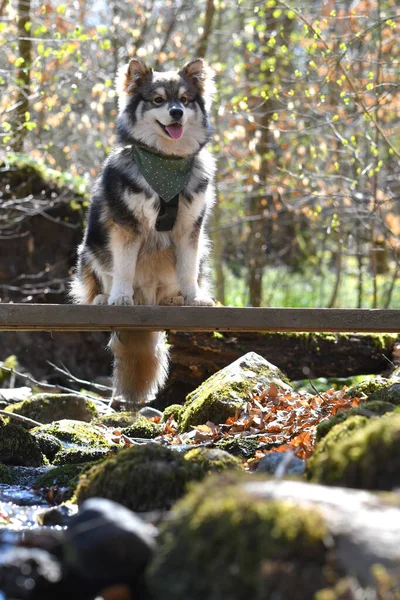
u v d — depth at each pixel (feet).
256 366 21.94
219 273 47.47
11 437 16.78
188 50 44.86
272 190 41.55
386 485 8.11
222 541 6.71
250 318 15.93
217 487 7.48
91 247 20.65
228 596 6.42
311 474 9.34
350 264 63.10
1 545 8.95
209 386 21.54
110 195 19.06
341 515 6.70
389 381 20.29
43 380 33.27
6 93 37.55
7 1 34.50
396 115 38.75
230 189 46.50
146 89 19.52
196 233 19.56
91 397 26.61
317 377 25.90
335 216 34.76
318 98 34.22
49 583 7.26
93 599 7.22
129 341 20.17
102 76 40.37
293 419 17.89
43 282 34.91
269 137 43.19
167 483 10.44
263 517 6.70
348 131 44.75
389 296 40.73
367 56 37.29
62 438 18.83
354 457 8.46
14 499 13.61
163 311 15.89
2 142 35.29
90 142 49.06
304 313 15.98
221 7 45.55
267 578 6.35
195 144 19.56
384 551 6.20
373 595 6.00
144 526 7.84
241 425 18.20
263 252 46.85
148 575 7.09
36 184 35.24
